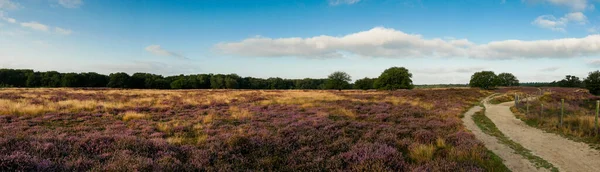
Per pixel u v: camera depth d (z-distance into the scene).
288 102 25.27
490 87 85.44
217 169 6.23
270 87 146.12
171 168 5.75
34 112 15.06
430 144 9.35
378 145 8.46
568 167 7.73
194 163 6.43
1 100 19.94
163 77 135.38
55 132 10.02
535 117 17.59
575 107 25.23
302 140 9.25
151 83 111.19
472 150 8.67
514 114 21.34
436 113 19.05
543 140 11.31
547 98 44.56
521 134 12.75
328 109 20.27
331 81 81.31
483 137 11.95
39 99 23.70
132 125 12.32
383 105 23.94
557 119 16.06
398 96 38.84
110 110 17.16
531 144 10.57
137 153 6.71
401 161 7.05
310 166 6.70
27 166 4.86
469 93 54.66
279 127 12.21
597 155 8.86
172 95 34.84
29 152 6.04
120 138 8.05
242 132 10.68
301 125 12.52
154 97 30.14
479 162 7.63
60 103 19.36
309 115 16.64
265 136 9.79
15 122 12.13
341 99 30.52
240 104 23.22
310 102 25.44
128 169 5.25
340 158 7.23
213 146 8.05
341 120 14.63
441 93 49.69
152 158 6.53
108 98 27.36
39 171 4.90
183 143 9.19
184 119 14.57
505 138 11.78
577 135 12.05
